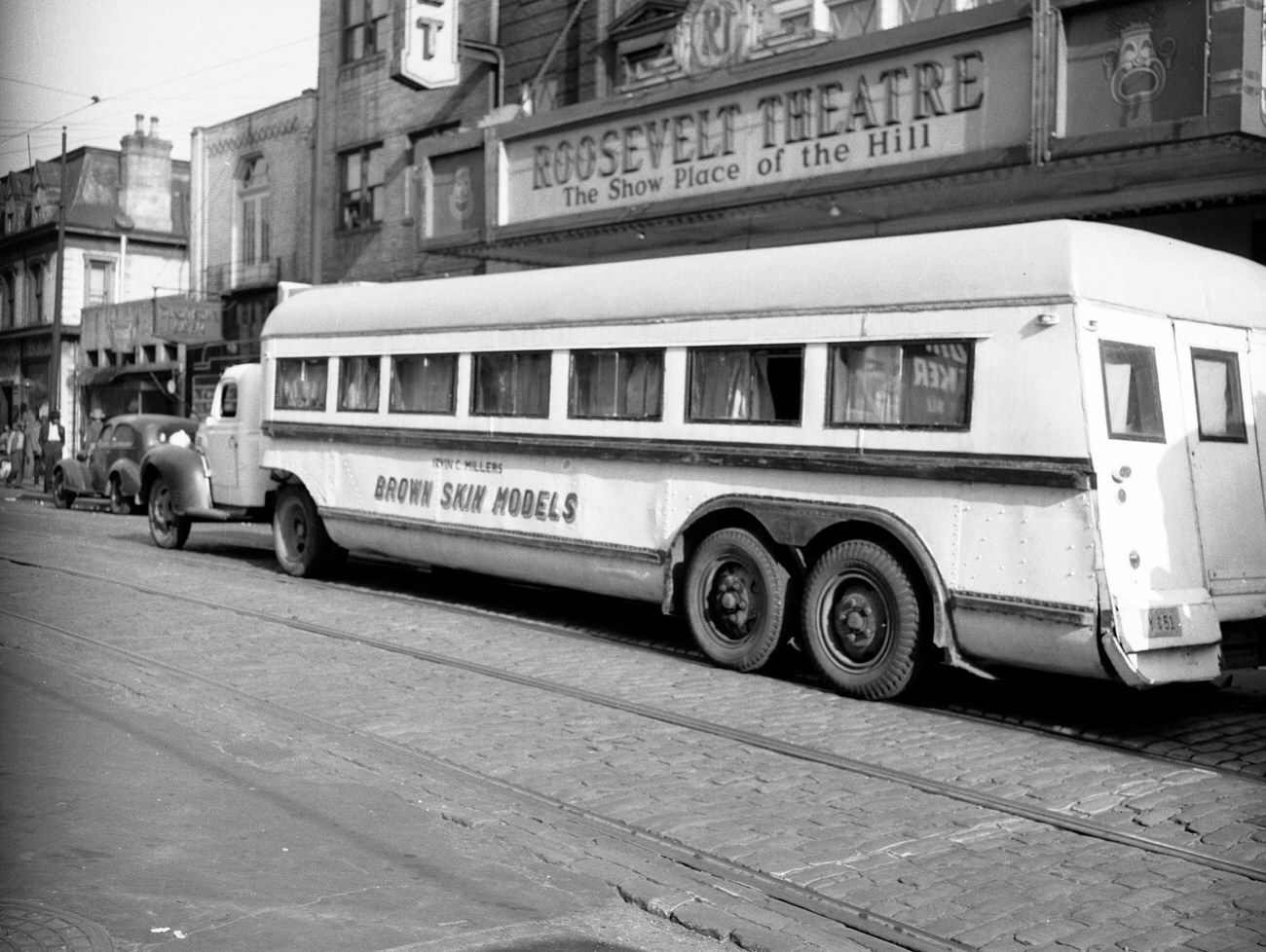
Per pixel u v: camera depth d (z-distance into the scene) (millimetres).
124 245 47000
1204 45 10820
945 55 12836
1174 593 8062
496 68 22938
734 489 9633
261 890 5090
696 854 5680
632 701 8594
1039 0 11789
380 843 5734
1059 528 7844
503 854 5668
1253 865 5602
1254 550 8656
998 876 5453
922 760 7281
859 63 13594
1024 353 8000
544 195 17656
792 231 16359
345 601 12734
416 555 12766
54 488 29078
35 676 8945
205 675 9078
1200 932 4867
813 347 9109
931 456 8391
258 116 32344
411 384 12586
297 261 30641
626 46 20109
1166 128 11008
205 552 17422
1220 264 8961
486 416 11664
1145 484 7980
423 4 20328
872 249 8992
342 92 27766
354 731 7637
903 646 8594
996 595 8086
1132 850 5840
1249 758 7465
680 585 10234
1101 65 11586
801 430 9141
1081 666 7836
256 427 15578
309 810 6160
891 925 4918
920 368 8523
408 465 12688
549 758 7145
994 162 12281
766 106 14602
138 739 7324
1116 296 8008
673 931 4906
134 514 23766
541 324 11148
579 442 10742
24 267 49156
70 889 4992
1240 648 8547
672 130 15719
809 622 9125
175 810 6070
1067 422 7793
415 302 12664
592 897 5203
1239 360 8773
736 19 14844
